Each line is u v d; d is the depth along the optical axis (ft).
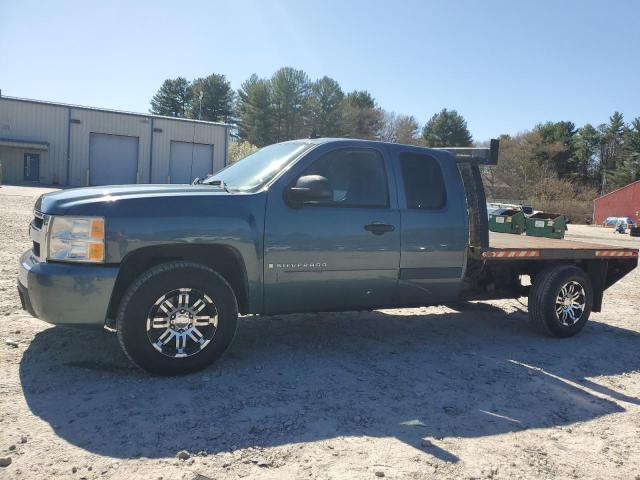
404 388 14.92
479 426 12.89
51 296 13.47
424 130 295.69
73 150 130.31
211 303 14.76
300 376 15.25
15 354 15.43
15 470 9.77
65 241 13.75
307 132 268.41
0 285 23.08
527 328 22.75
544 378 16.60
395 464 10.84
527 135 257.75
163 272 14.10
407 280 17.84
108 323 15.62
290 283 15.99
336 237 16.37
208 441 11.22
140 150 136.26
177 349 14.47
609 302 30.68
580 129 282.36
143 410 12.43
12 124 124.77
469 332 21.48
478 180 19.38
